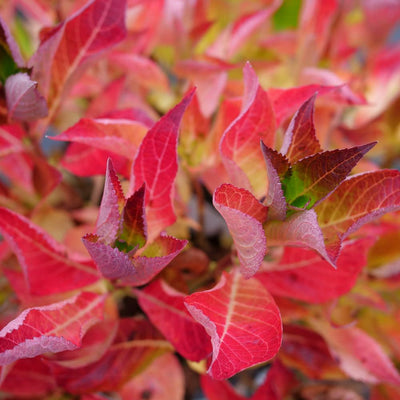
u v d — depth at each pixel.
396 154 0.49
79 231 0.41
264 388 0.41
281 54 0.50
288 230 0.32
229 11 0.53
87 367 0.38
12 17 0.49
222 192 0.31
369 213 0.32
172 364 0.41
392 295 0.46
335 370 0.42
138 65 0.44
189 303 0.31
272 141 0.35
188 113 0.40
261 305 0.34
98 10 0.36
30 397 0.42
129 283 0.35
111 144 0.35
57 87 0.39
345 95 0.41
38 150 0.40
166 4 0.47
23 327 0.31
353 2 0.52
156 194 0.35
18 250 0.35
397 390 0.44
